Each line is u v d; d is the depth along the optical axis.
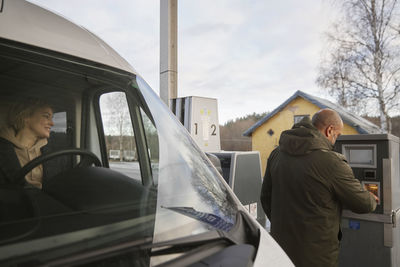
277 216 2.34
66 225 0.82
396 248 3.26
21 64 0.98
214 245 0.95
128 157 1.13
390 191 3.15
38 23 1.09
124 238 0.85
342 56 17.16
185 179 1.19
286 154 2.32
